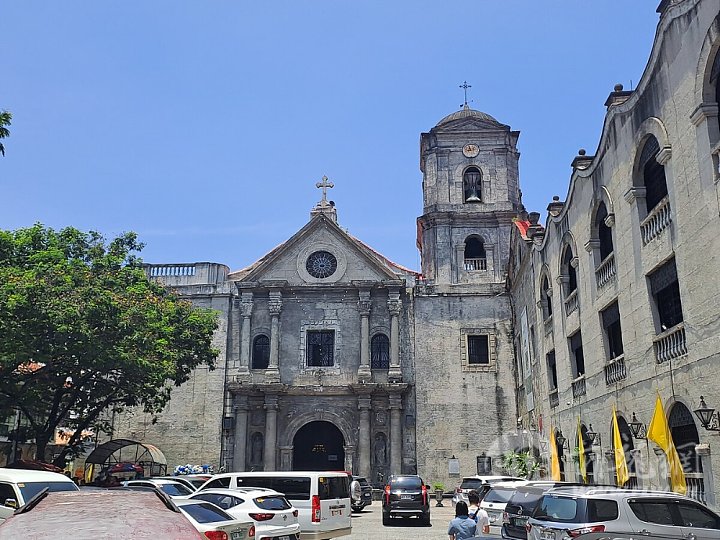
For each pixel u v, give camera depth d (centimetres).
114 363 2392
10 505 1507
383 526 2464
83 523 468
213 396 3888
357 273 4059
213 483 1909
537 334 3058
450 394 3841
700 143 1437
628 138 1848
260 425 3866
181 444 3834
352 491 3073
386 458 3781
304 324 4006
